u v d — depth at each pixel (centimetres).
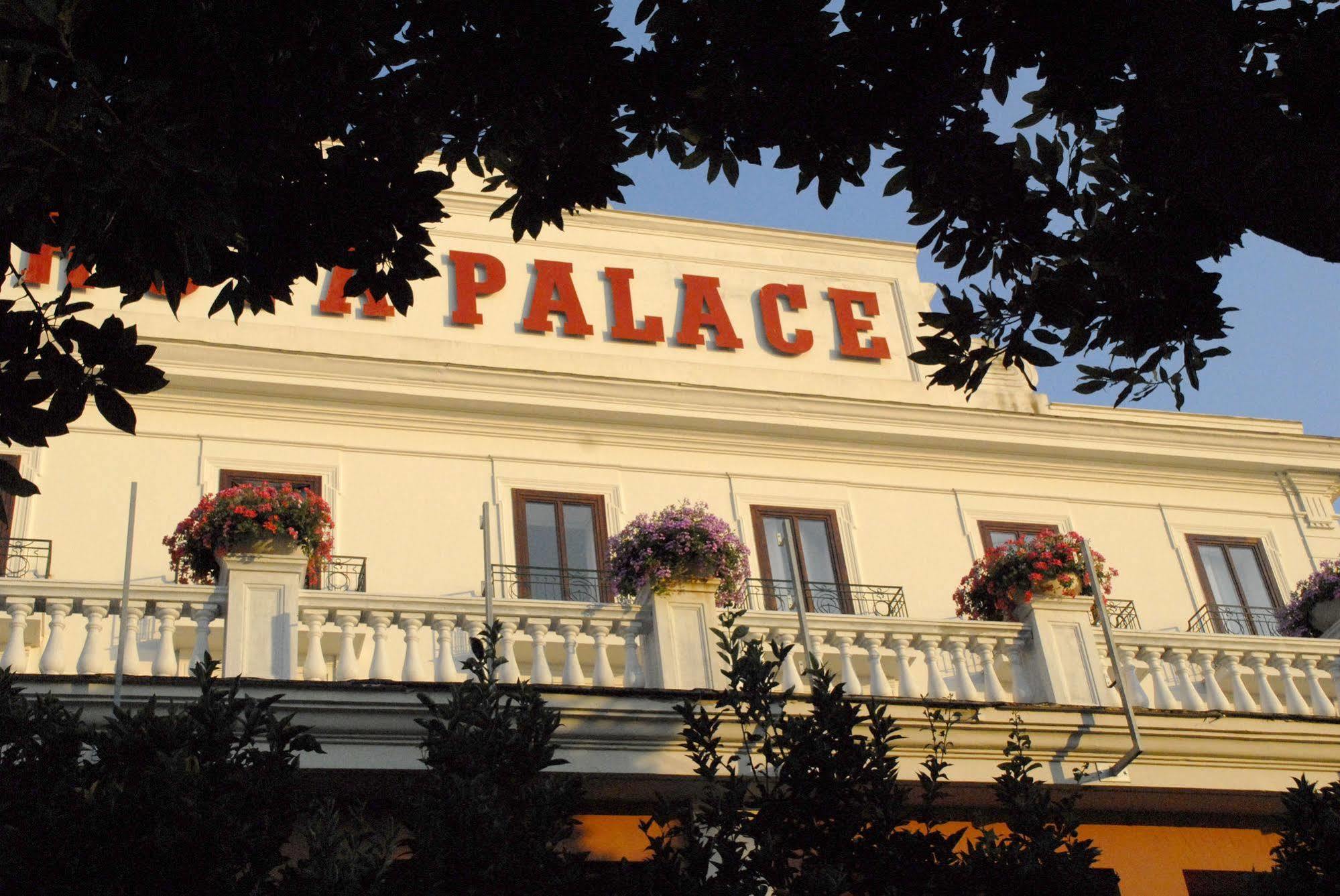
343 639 1348
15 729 966
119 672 1173
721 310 2033
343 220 946
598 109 961
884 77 942
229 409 1742
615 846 1303
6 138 781
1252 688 1606
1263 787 1479
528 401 1833
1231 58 654
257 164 892
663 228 2070
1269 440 2095
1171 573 1989
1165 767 1455
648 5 946
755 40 945
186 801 905
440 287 1930
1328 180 607
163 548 1638
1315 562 2052
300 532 1368
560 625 1398
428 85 946
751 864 1008
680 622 1402
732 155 980
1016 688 1489
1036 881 1049
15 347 848
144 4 859
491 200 2000
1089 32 896
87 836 892
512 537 1767
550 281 1977
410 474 1773
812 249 2134
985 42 929
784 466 1922
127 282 874
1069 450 2019
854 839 1048
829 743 1066
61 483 1642
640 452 1873
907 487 1955
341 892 920
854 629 1468
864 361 2077
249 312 1822
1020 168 966
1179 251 928
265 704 1003
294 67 917
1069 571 1538
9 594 1270
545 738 1017
